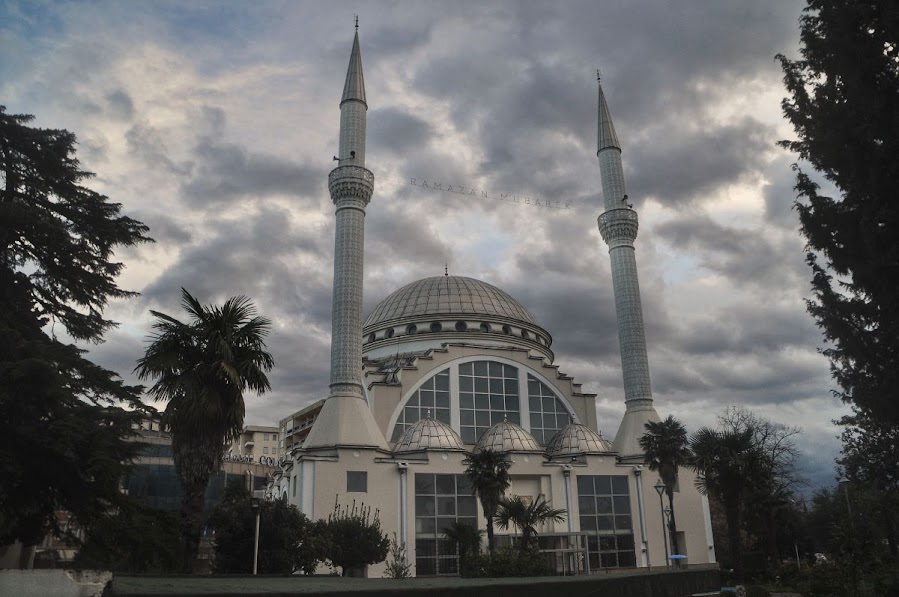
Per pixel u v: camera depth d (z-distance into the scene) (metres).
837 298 25.67
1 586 6.30
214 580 10.29
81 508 22.92
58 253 27.97
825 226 24.77
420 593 6.93
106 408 24.91
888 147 22.34
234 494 48.06
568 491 58.12
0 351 22.38
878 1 22.39
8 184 28.39
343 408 56.75
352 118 65.56
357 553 44.84
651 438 53.28
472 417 66.31
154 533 25.44
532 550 40.69
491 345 72.88
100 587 6.55
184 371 26.56
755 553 46.25
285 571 38.81
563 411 69.56
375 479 54.44
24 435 21.62
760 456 46.34
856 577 28.31
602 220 73.75
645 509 60.28
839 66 23.55
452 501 55.59
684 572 15.12
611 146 76.00
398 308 76.75
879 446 48.72
